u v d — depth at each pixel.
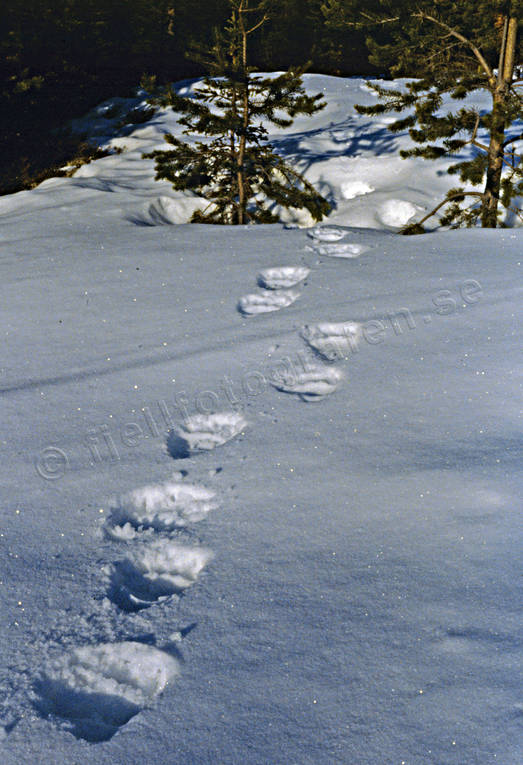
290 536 2.43
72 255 6.52
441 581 2.10
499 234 6.18
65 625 2.12
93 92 17.44
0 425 3.49
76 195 9.73
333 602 2.08
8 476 3.02
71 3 19.09
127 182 10.94
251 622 2.04
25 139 15.14
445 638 1.87
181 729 1.71
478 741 1.56
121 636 2.05
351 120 13.27
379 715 1.67
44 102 16.78
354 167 10.87
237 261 5.97
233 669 1.87
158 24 20.67
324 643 1.92
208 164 9.72
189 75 19.34
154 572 2.44
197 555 2.42
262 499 2.68
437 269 5.35
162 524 2.69
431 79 8.38
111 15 19.94
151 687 1.93
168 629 2.05
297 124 13.74
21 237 7.42
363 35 21.12
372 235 6.56
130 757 1.65
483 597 2.01
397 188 9.98
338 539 2.38
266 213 9.54
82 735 1.77
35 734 1.74
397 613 1.99
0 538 2.59
